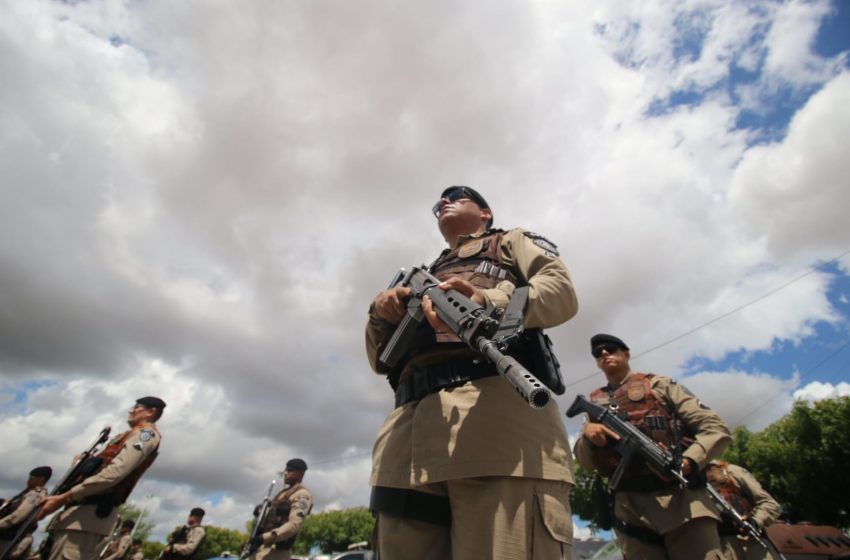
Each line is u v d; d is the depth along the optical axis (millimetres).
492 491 1594
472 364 1854
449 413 1759
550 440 1751
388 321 2264
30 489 8406
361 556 10234
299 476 8453
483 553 1546
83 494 4426
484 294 1784
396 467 1902
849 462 17922
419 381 1971
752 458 20703
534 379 1261
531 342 1875
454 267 2271
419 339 2020
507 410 1726
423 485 1756
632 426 3791
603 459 3939
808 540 6023
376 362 2422
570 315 1956
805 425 19125
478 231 2766
